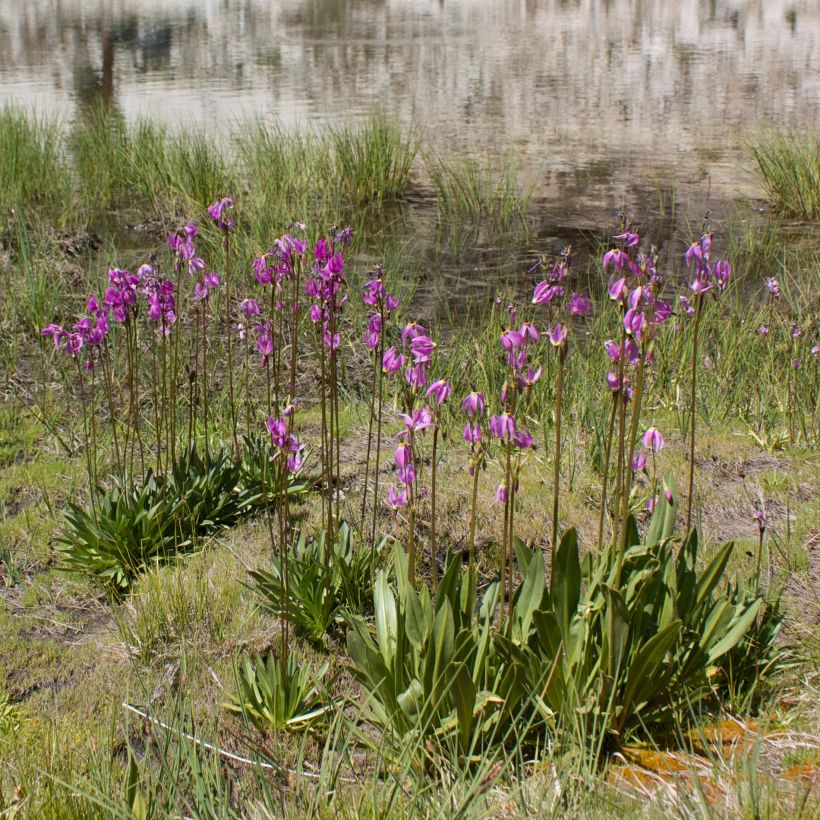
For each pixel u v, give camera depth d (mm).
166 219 11461
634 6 42500
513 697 3344
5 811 3002
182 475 5070
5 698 3795
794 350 6801
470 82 22281
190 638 4172
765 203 12234
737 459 5809
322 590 4156
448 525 5016
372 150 12836
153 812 2957
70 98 19266
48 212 11336
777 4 42156
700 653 3553
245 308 4527
